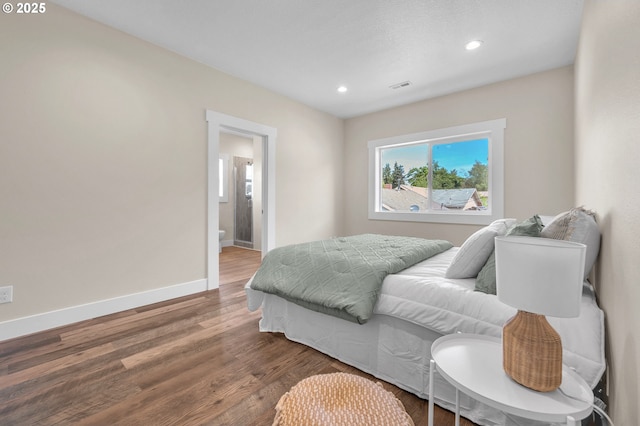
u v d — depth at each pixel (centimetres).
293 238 417
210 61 305
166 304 273
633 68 87
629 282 86
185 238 298
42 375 160
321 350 189
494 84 345
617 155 104
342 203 498
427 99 401
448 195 394
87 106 235
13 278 203
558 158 306
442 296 142
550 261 76
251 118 356
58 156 221
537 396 79
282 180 401
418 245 230
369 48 275
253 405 139
